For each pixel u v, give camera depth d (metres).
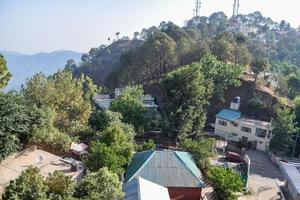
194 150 47.94
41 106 45.47
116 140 39.81
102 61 167.12
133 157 41.66
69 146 41.94
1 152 32.75
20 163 34.03
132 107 59.53
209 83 69.38
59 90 50.53
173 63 97.00
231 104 78.38
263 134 69.56
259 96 83.56
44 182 24.38
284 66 117.38
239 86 86.00
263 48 144.38
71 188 24.59
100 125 52.75
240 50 100.50
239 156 57.41
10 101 35.62
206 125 78.19
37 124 39.16
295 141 66.00
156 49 93.75
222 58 96.44
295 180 38.12
